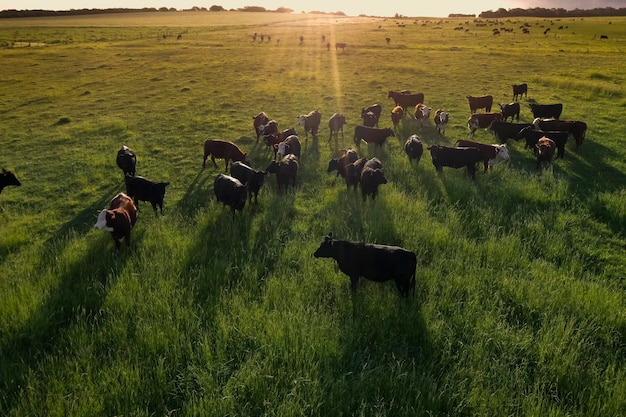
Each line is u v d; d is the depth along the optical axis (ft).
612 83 96.53
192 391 19.35
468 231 34.55
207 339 21.99
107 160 57.41
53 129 74.90
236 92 98.94
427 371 20.95
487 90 95.91
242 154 51.83
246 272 28.68
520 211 38.14
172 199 45.65
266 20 489.26
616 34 241.96
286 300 26.02
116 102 93.35
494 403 18.58
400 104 81.46
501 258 30.09
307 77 114.42
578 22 365.20
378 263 26.73
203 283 27.48
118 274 29.04
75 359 21.07
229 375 20.62
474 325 23.67
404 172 48.52
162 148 62.90
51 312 24.97
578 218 36.83
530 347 22.20
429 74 115.44
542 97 87.97
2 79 119.55
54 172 54.80
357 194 43.96
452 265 29.37
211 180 50.49
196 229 36.04
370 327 23.49
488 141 62.08
